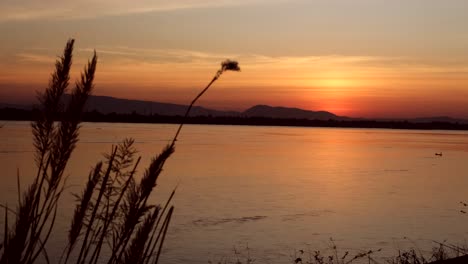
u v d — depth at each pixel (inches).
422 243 946.1
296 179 2309.3
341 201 1653.5
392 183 2202.3
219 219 1258.0
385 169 2881.4
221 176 2364.7
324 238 1043.3
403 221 1274.6
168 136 7012.8
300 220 1282.0
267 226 1187.3
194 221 1220.5
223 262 818.8
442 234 1064.2
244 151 4431.6
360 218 1328.7
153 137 6451.8
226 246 957.8
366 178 2399.1
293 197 1722.4
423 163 3383.4
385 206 1550.2
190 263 808.9
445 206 1540.4
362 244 959.6
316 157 3850.9
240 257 861.2
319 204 1574.8
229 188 1923.0
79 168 1776.6
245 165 2979.8
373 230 1145.4
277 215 1350.9
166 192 1736.0
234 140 7071.9
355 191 1923.0
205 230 1113.4
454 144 7160.4
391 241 991.0
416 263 329.4
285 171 2682.1
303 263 445.7
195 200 1578.5
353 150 5019.7
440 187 2069.4
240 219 1267.2
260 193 1806.1
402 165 3186.5
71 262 482.0
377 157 3983.8
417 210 1464.1
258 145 5718.5
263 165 3024.1
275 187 1995.6
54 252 490.6
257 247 951.0
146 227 41.8
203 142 6190.9
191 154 3878.0
